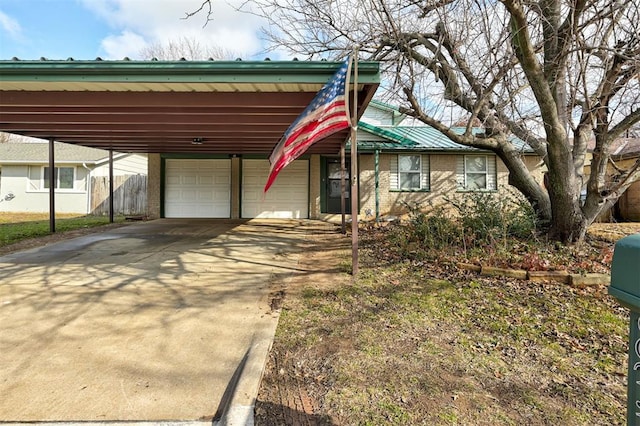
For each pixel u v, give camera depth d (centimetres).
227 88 504
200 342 302
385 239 787
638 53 471
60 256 628
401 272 510
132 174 1706
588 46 493
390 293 420
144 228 1005
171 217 1270
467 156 1264
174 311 370
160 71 452
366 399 221
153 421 206
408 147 1209
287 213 1265
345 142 912
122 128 798
